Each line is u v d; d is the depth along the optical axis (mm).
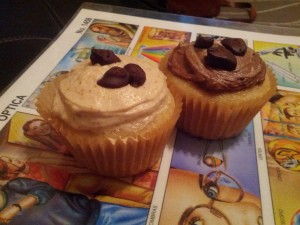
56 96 126
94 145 119
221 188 131
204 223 120
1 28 203
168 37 198
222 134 148
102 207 123
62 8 222
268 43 197
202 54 142
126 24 206
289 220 122
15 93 160
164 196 127
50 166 135
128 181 132
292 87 172
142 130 120
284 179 135
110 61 127
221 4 229
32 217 119
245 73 136
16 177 130
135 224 118
